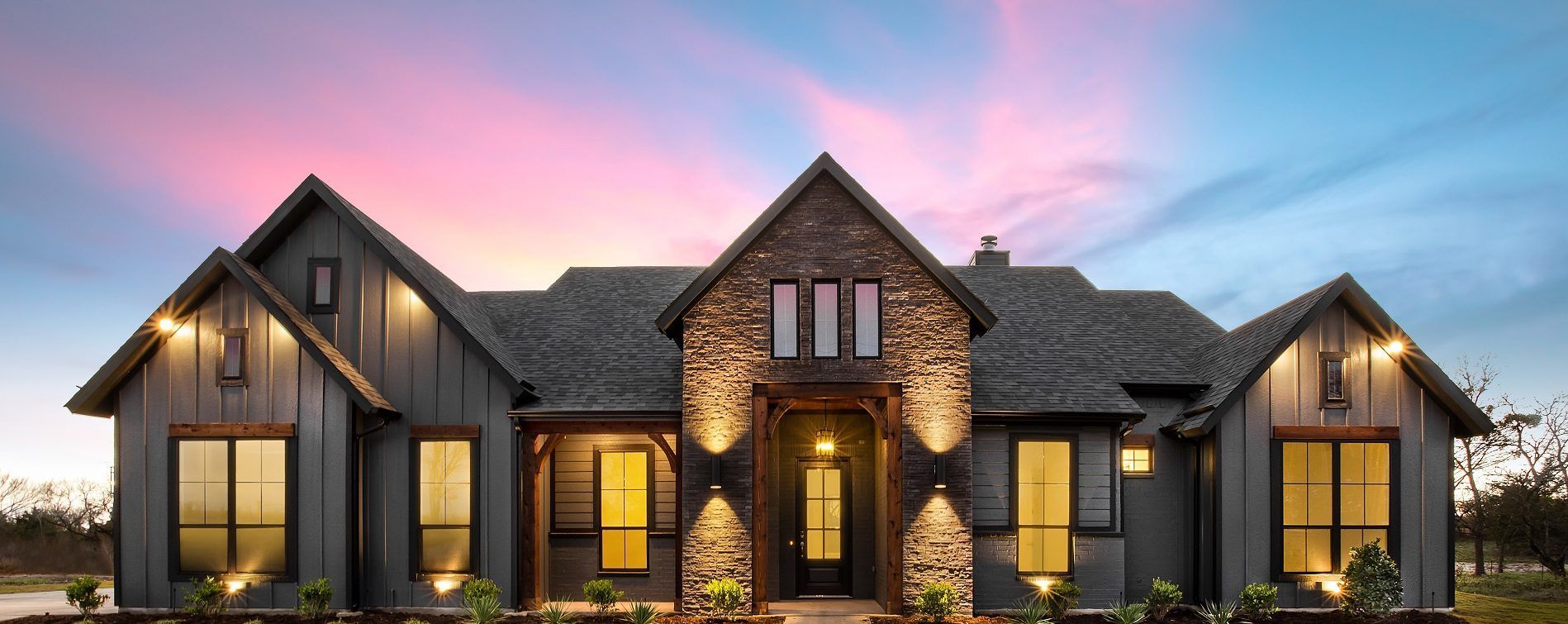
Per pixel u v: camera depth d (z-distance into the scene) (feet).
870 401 41.27
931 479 40.65
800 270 41.68
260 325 41.27
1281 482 42.42
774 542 45.42
